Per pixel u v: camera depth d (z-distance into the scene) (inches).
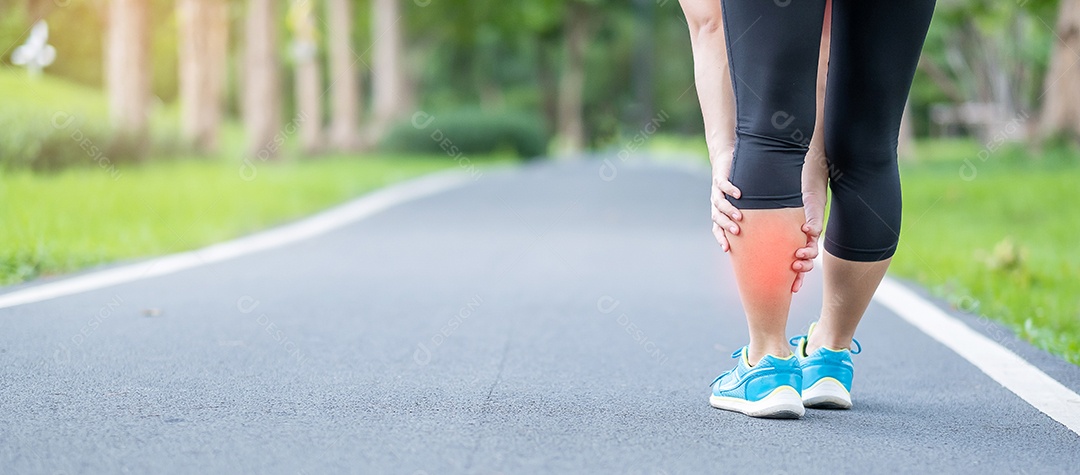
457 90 2534.5
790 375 136.2
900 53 126.9
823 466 115.0
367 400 147.6
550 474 110.7
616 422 135.1
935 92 1700.3
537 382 163.9
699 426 132.8
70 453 116.6
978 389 162.6
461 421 134.8
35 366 167.3
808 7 122.0
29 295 251.3
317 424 132.2
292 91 2121.1
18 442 120.7
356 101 1305.4
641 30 2482.8
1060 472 114.7
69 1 800.9
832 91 131.4
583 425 133.2
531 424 133.5
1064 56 847.7
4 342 187.9
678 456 118.3
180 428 128.9
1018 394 158.6
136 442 121.9
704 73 133.3
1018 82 1291.8
